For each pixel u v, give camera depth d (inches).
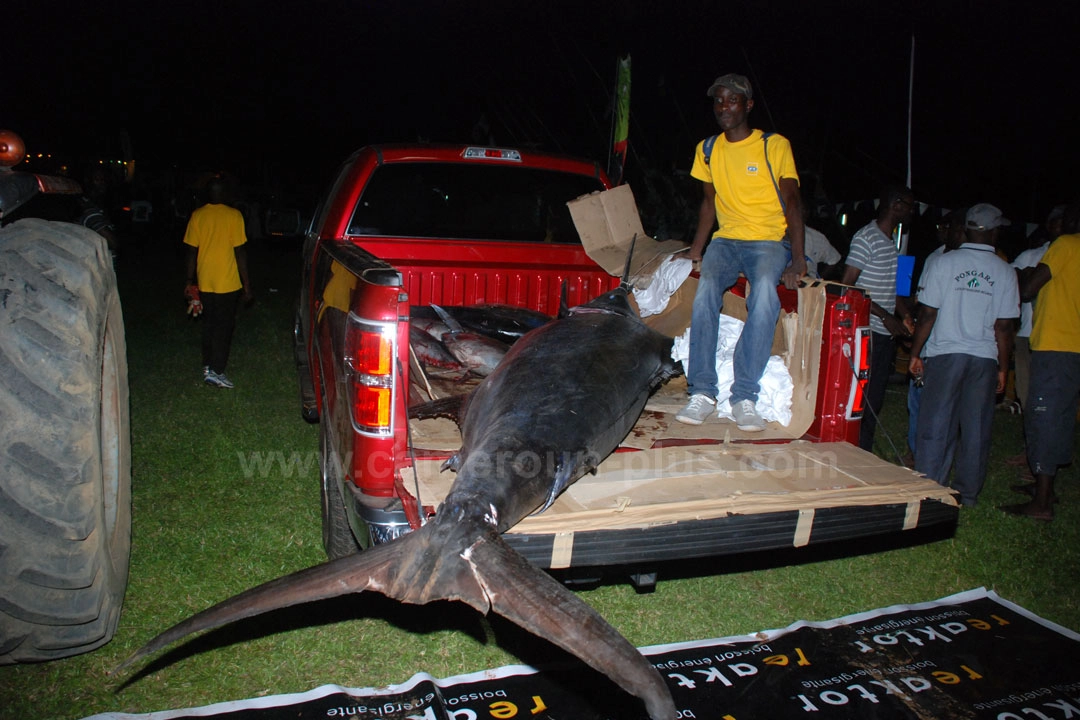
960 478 227.9
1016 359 278.4
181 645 139.5
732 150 177.3
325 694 125.7
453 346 182.5
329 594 93.2
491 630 150.3
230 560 167.8
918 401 247.0
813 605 169.5
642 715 124.7
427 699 126.1
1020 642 153.6
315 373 185.9
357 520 129.2
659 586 173.5
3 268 115.3
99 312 122.6
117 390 136.6
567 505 122.0
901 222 235.9
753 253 172.9
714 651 145.5
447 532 99.3
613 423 134.1
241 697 127.2
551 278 211.3
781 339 170.7
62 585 112.6
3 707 120.5
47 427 109.3
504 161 209.9
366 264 138.6
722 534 122.0
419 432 150.5
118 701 123.8
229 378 314.2
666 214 585.9
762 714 128.2
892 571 187.3
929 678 140.3
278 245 906.1
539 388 130.6
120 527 136.6
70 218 175.2
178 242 781.9
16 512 108.7
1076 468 279.3
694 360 172.7
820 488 132.0
